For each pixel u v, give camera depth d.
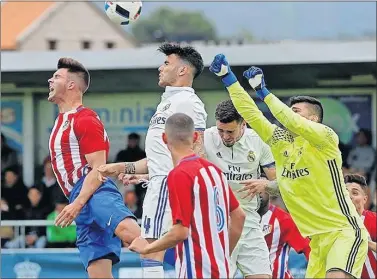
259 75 9.26
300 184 9.45
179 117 8.04
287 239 11.86
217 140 10.35
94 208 9.52
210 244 7.90
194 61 9.65
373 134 18.67
